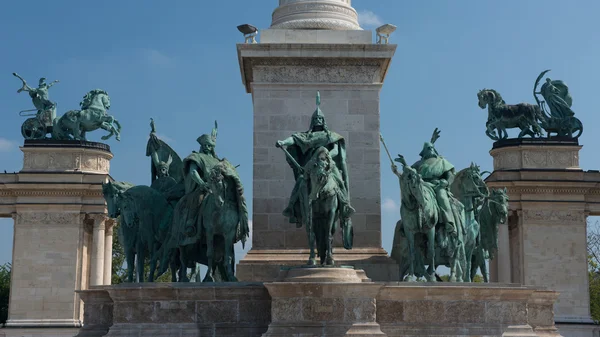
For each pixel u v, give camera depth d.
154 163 30.20
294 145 25.95
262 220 28.66
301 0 31.16
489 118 64.50
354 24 31.33
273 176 28.94
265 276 27.48
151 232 27.45
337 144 26.02
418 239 26.06
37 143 61.06
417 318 23.53
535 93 64.50
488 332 23.62
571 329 59.38
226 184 24.92
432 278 25.33
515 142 62.16
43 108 63.66
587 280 60.50
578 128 63.16
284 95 29.41
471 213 29.05
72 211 60.34
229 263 24.89
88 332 25.05
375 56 29.38
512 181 60.94
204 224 25.33
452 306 23.70
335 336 22.23
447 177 27.38
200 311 23.75
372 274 27.80
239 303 23.80
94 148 61.78
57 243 60.03
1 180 60.12
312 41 29.88
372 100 29.48
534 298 26.64
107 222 62.75
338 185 24.78
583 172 61.34
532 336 23.67
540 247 60.72
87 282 61.72
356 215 28.73
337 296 22.50
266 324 23.73
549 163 61.75
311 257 23.64
